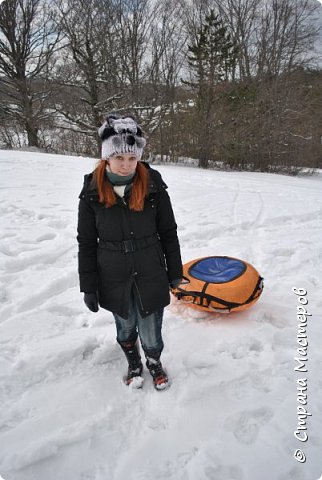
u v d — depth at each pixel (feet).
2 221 17.76
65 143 80.79
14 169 32.83
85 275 7.37
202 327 10.07
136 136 6.56
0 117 78.84
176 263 7.65
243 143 69.21
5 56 79.25
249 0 83.25
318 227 19.15
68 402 7.54
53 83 73.31
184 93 72.13
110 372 8.48
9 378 8.05
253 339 9.57
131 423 7.17
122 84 72.08
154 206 7.16
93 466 6.38
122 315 7.44
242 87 71.41
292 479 6.27
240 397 7.79
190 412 7.37
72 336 9.49
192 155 74.08
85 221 7.20
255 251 15.65
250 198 25.76
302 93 71.51
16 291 11.59
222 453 6.60
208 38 72.23
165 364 8.63
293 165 70.59
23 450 6.45
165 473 6.28
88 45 69.05
